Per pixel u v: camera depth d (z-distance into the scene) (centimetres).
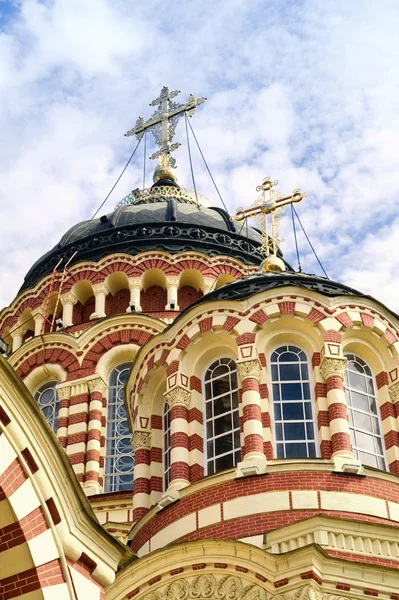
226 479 2783
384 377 3047
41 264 4816
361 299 3109
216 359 3108
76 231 4891
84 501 1919
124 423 4131
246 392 2917
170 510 2839
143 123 5731
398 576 2509
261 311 3061
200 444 2967
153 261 4572
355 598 2455
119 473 4000
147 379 3167
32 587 1789
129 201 5278
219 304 3100
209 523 2730
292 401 2959
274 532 2594
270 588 2459
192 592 2545
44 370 4281
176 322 3158
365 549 2577
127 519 3675
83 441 4025
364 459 2898
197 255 4588
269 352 3045
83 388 4172
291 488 2723
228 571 2533
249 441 2825
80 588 1861
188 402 3030
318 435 2888
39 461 1870
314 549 2459
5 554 1800
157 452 3098
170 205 4862
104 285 4538
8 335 4669
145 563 2620
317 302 3072
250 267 4634
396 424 2967
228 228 4819
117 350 4259
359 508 2697
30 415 1884
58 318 4625
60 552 1847
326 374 2955
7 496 1805
